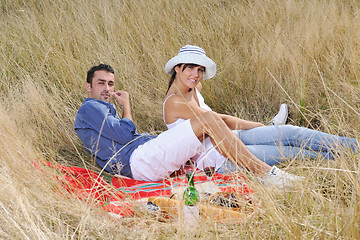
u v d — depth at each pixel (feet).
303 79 15.23
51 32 19.63
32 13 21.67
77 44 19.11
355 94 13.58
